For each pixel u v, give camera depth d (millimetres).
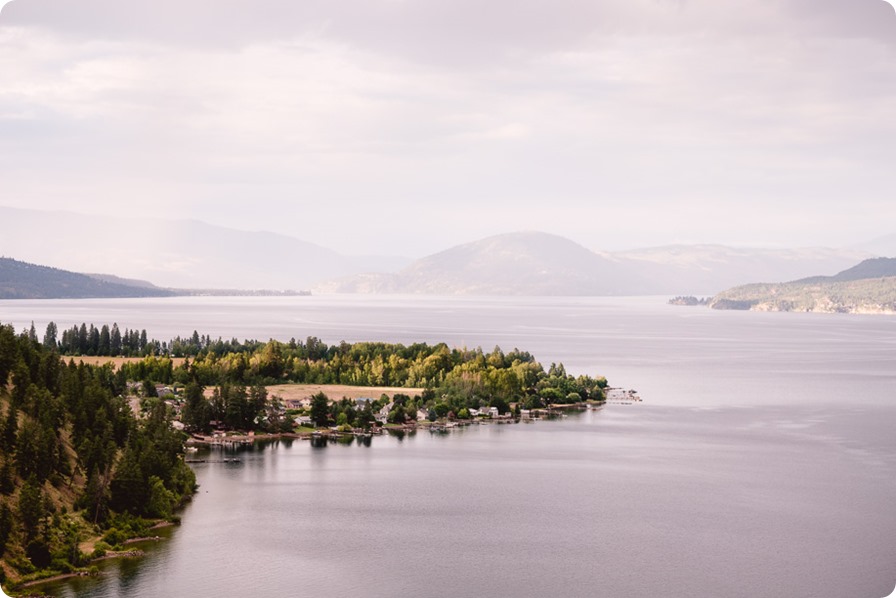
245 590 155125
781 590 159250
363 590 157125
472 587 159250
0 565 152750
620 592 158000
